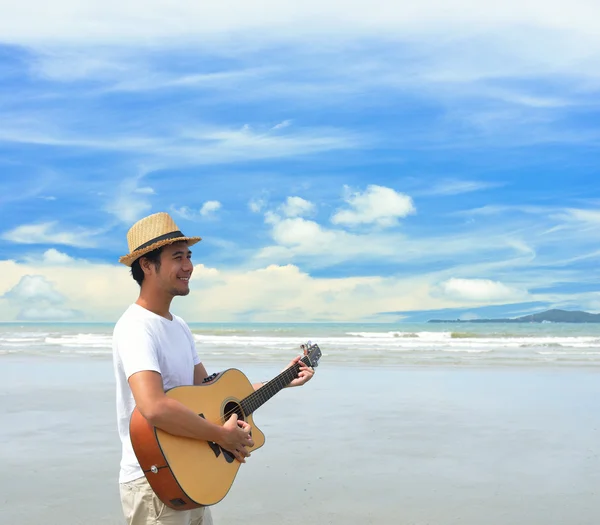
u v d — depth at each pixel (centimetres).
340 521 405
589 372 1234
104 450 586
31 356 1617
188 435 255
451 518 410
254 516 412
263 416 754
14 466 530
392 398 890
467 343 2444
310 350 353
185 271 270
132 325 260
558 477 504
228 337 2823
